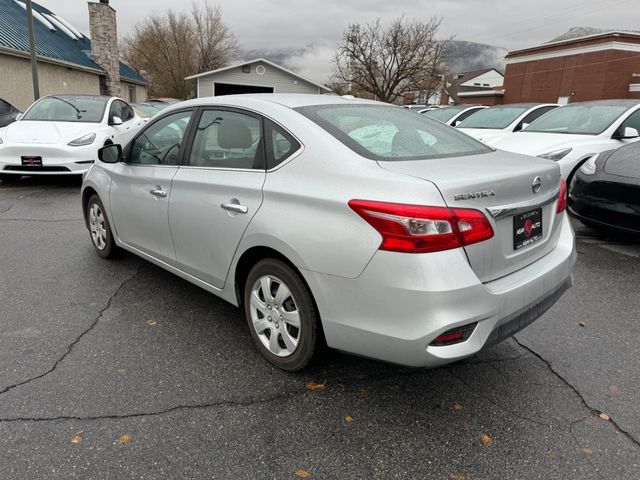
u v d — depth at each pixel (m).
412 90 41.62
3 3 22.03
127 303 3.70
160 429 2.33
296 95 3.24
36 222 5.88
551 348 3.17
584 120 7.13
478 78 78.00
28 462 2.10
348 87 43.41
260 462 2.15
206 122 3.23
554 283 2.67
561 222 2.95
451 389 2.71
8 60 16.23
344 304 2.35
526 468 2.15
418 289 2.12
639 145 5.40
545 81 39.31
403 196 2.16
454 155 2.75
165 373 2.80
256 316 2.93
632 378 2.85
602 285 4.25
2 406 2.45
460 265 2.15
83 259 4.62
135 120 10.28
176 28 49.81
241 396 2.61
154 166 3.58
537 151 6.54
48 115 8.66
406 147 2.70
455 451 2.25
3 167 7.52
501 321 2.32
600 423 2.45
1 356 2.91
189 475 2.06
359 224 2.24
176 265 3.49
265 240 2.63
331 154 2.49
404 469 2.13
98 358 2.93
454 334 2.16
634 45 33.97
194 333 3.27
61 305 3.63
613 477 2.10
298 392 2.65
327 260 2.35
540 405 2.59
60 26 26.47
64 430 2.29
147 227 3.67
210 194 3.01
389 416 2.48
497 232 2.33
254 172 2.79
